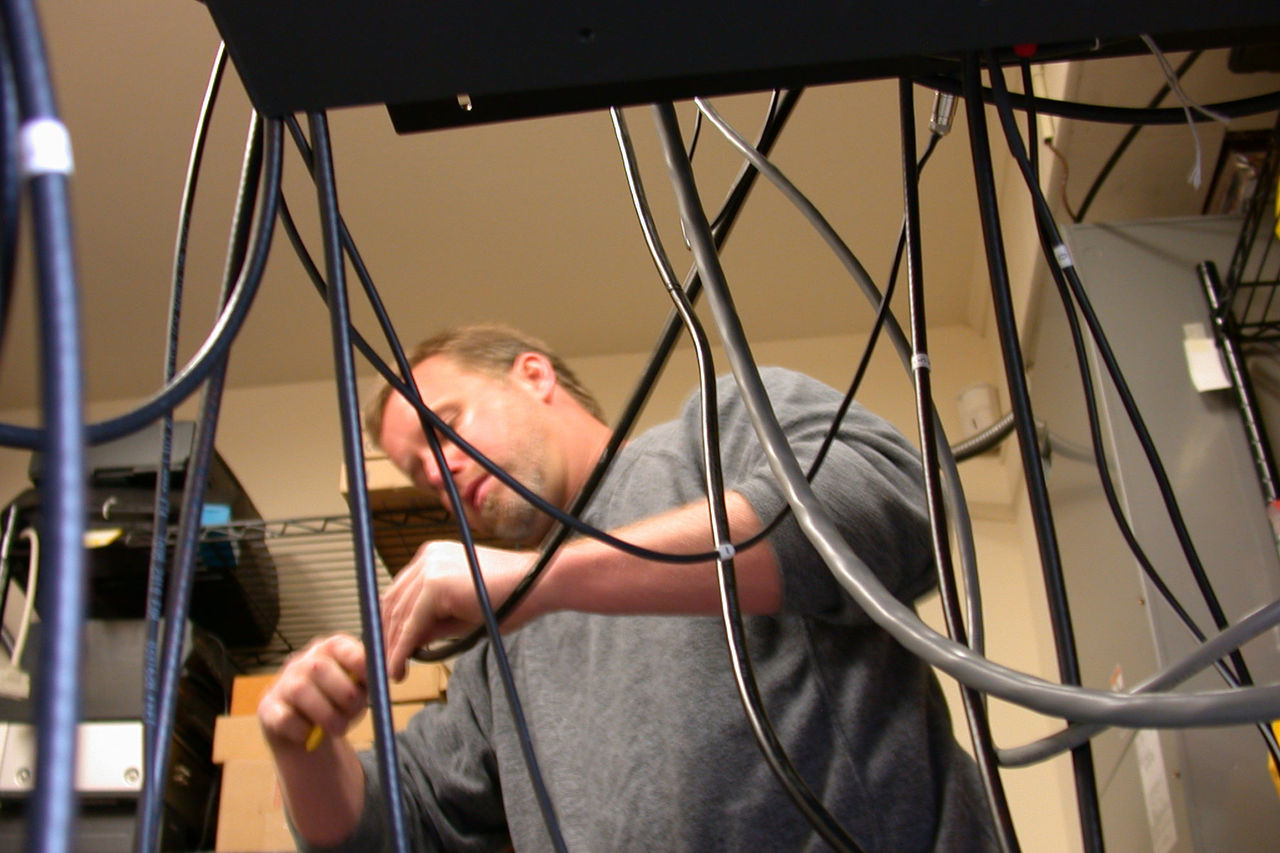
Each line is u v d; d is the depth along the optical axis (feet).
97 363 9.46
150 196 8.18
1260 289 4.88
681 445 3.57
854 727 2.93
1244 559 4.40
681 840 2.87
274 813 6.13
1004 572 8.08
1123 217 6.06
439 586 2.48
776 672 3.04
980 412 8.48
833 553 1.58
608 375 9.49
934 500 1.84
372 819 3.40
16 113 0.73
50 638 0.60
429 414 1.75
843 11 1.48
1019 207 7.38
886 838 2.80
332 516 7.76
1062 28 1.53
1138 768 4.73
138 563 6.86
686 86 1.71
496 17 1.46
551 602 2.55
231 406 9.67
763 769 2.91
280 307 9.15
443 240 8.69
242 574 7.68
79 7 6.96
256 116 1.68
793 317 9.41
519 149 8.03
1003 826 1.59
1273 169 4.43
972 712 1.69
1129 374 4.93
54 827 0.56
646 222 2.27
